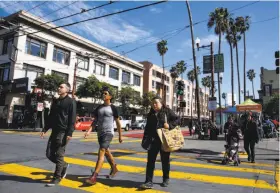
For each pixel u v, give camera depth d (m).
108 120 5.08
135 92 41.38
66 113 4.93
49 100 28.89
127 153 9.82
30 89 25.92
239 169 7.08
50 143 5.02
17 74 27.62
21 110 28.25
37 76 29.84
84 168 6.57
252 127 8.52
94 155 8.94
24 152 9.02
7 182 5.00
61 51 33.59
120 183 5.11
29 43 29.20
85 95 32.53
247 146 8.69
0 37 29.52
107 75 41.75
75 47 35.53
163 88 58.75
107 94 5.16
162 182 5.11
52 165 6.74
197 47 18.98
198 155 9.79
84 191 4.52
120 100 39.28
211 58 18.70
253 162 8.42
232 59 41.66
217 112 27.55
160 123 4.80
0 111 28.23
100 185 4.90
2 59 29.12
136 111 44.09
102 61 40.53
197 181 5.50
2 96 28.42
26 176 5.50
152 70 59.16
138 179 5.50
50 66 31.55
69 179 5.31
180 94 16.14
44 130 5.15
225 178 5.86
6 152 8.86
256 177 6.04
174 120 4.91
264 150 11.88
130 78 48.59
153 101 4.88
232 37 41.94
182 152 10.45
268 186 5.20
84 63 37.34
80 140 14.35
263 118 22.86
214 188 4.97
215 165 7.65
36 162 7.14
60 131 4.92
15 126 27.00
